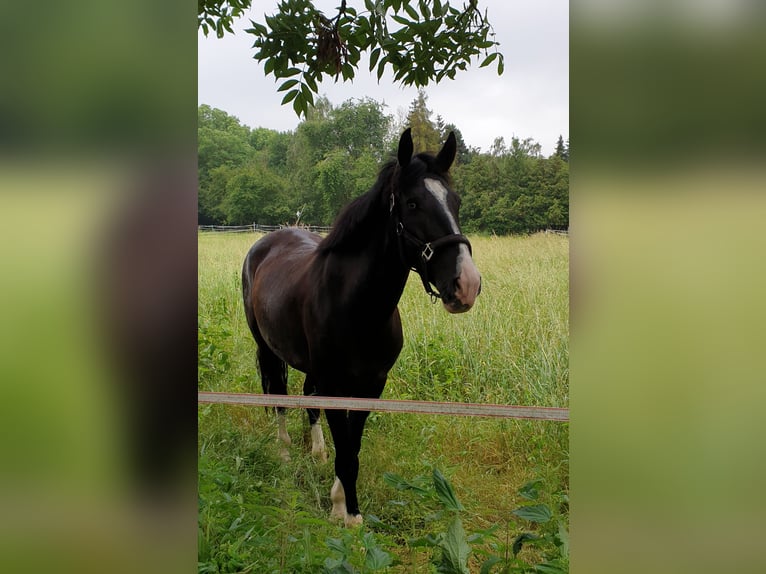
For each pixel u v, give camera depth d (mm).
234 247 8227
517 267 5879
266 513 2250
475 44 2764
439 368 4379
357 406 2207
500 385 4207
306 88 2516
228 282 6543
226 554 1990
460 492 3062
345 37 2539
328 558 1892
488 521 2771
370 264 2814
